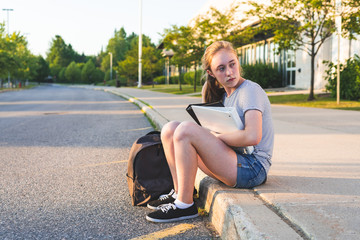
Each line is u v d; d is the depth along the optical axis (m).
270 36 22.47
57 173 4.08
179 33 23.69
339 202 2.32
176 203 2.60
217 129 2.64
